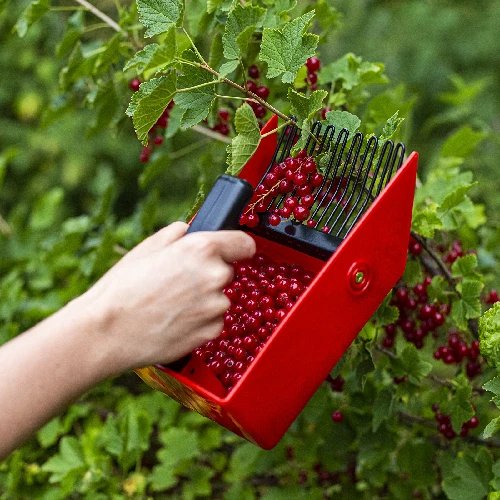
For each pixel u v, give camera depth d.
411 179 0.99
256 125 1.05
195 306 0.87
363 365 1.30
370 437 1.47
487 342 1.09
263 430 0.95
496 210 2.18
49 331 0.86
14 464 1.69
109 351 0.86
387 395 1.37
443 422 1.39
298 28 1.13
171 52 1.07
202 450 1.81
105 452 1.63
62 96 1.75
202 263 0.86
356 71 1.47
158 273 0.86
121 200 4.23
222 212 0.94
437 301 1.37
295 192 1.16
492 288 1.73
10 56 3.83
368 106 1.56
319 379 1.01
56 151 4.05
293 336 0.92
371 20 4.43
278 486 1.65
